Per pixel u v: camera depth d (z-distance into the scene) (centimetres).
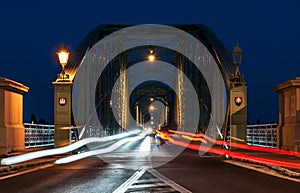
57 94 2683
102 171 1764
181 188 1268
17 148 2581
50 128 3581
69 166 1991
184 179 1482
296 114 2455
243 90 2736
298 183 1379
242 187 1287
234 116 2730
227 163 2133
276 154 2430
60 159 2336
